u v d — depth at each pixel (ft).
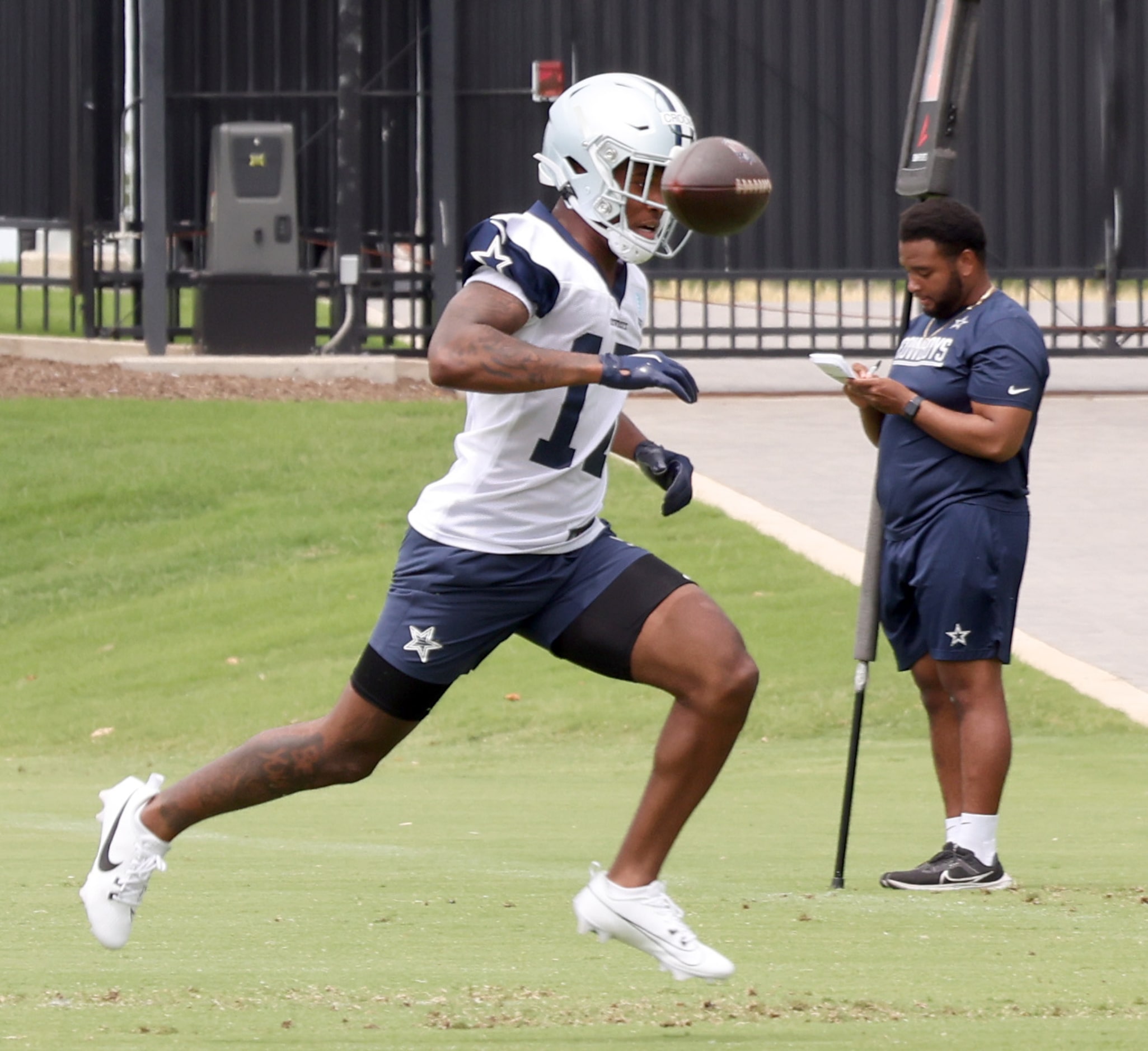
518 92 280.10
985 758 76.95
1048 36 283.38
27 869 81.25
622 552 56.34
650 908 53.52
